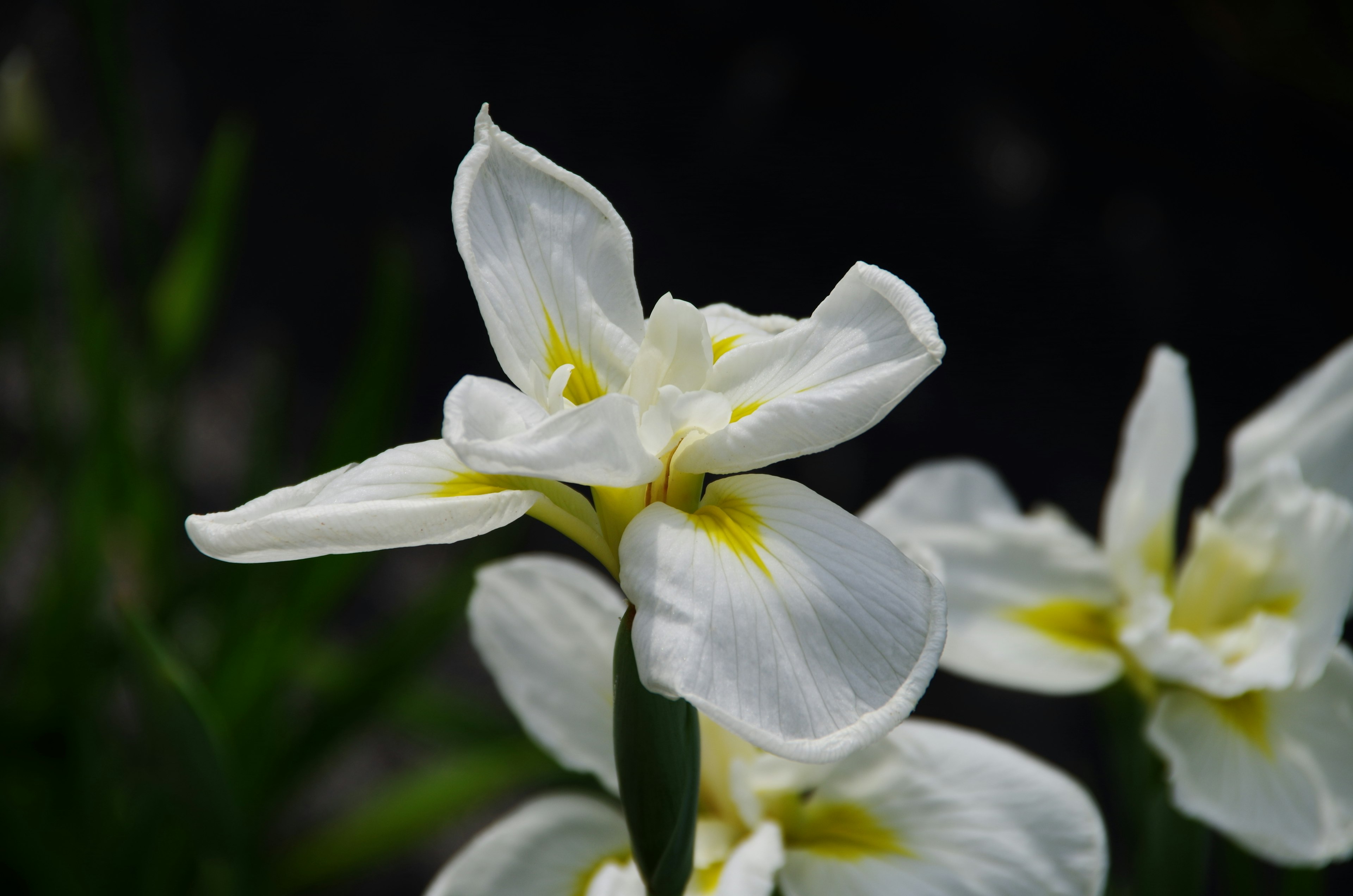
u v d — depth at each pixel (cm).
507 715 142
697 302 219
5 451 177
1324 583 84
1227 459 203
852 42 257
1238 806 82
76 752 123
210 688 122
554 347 75
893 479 204
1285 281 229
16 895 110
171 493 141
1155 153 246
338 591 129
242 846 93
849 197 237
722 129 245
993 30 260
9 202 141
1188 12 246
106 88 134
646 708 72
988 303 225
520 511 73
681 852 73
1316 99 245
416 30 258
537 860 81
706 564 71
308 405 212
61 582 131
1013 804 80
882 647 70
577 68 253
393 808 133
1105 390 215
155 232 146
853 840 80
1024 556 88
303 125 244
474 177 74
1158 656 84
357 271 230
